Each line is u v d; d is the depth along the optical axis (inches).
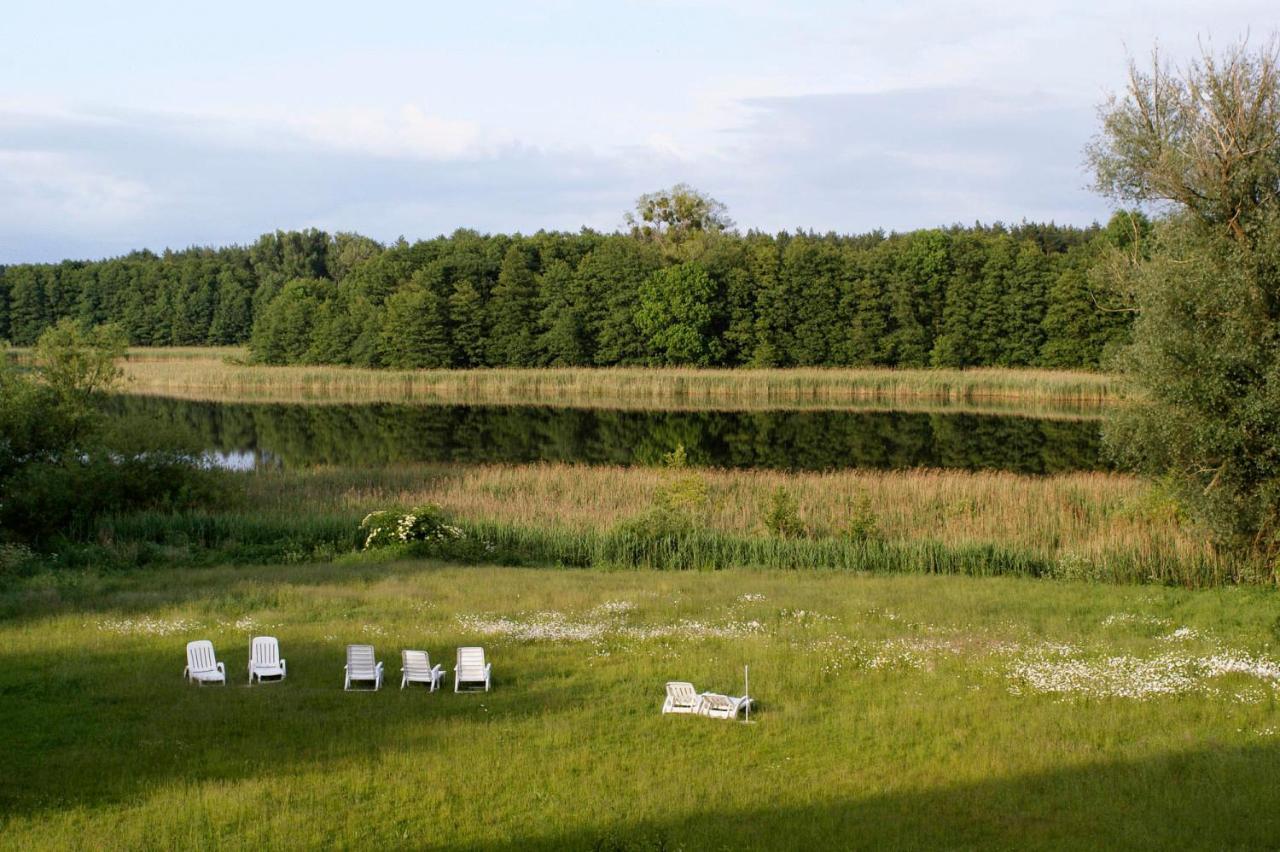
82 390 1633.9
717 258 4857.3
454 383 4429.1
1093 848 497.4
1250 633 926.4
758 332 4712.1
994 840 508.4
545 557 1380.4
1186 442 1183.6
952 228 5570.9
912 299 4542.3
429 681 769.6
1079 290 4178.2
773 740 657.6
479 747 641.6
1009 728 673.6
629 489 1779.0
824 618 983.6
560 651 863.7
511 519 1536.7
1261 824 517.0
